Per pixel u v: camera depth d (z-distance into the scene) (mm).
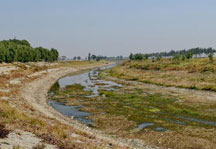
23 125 21359
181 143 26969
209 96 55688
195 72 93062
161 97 55875
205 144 26625
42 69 122500
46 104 48562
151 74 106000
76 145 18891
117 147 22453
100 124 34781
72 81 99312
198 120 36281
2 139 15953
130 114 40438
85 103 50750
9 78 71438
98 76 120875
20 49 139125
